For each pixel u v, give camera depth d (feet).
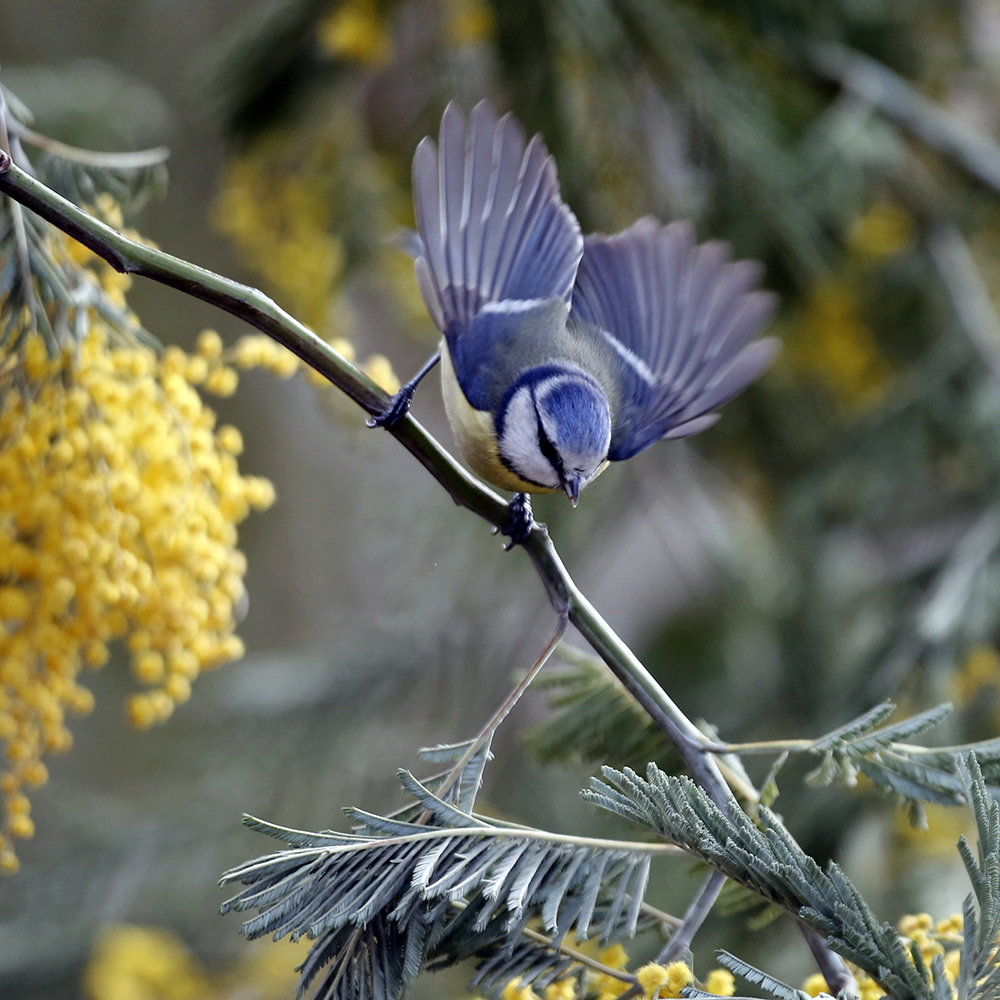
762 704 33.71
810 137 32.07
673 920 12.26
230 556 14.43
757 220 29.45
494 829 11.07
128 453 13.74
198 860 36.45
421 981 29.81
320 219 30.73
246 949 36.81
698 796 10.75
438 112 28.14
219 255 41.68
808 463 36.27
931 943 11.86
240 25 32.40
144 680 13.76
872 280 35.50
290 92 30.48
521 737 15.31
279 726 36.96
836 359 35.24
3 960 34.01
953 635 27.73
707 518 37.73
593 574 45.88
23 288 13.69
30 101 30.50
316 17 29.58
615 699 14.89
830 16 34.17
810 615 32.78
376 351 43.70
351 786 35.96
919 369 33.96
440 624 36.88
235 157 31.01
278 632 48.83
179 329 42.39
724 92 29.27
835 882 10.28
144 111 33.01
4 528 13.24
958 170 34.40
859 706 27.40
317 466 50.80
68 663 13.26
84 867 36.60
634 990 11.16
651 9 28.55
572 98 27.45
